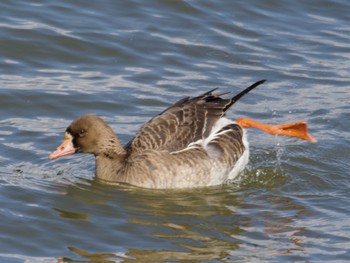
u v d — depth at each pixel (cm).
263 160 1598
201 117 1506
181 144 1470
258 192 1471
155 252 1217
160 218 1341
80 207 1366
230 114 1773
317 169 1559
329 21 2195
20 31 1988
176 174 1453
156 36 2045
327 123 1745
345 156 1609
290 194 1464
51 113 1722
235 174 1532
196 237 1276
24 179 1464
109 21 2080
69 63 1922
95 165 1530
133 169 1459
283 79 1934
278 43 2078
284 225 1326
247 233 1298
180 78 1898
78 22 2056
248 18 2170
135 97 1802
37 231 1273
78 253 1210
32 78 1838
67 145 1473
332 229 1313
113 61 1945
